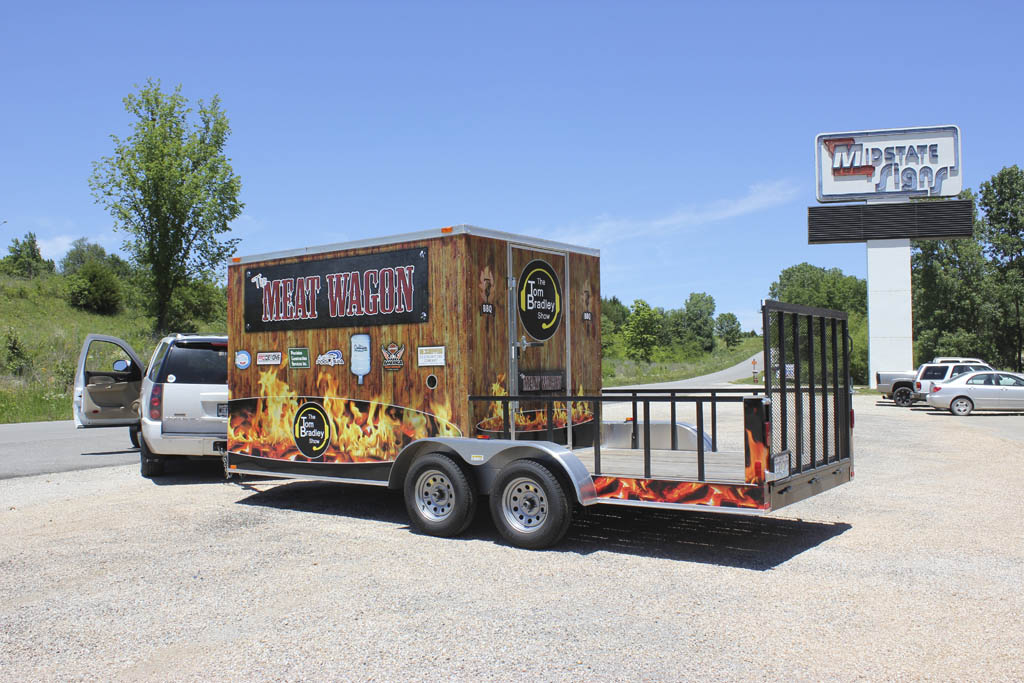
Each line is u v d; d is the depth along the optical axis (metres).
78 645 4.43
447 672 3.97
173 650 4.34
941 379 25.22
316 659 4.17
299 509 8.49
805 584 5.49
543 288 8.07
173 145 38.22
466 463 7.07
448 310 7.21
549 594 5.30
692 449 8.24
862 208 32.59
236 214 40.84
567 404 8.30
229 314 9.07
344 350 8.00
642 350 87.00
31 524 7.68
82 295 43.47
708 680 3.83
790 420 6.34
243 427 8.88
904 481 10.12
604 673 3.93
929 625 4.62
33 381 26.02
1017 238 43.34
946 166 31.70
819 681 3.81
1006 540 6.83
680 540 6.94
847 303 102.38
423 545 6.79
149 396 10.21
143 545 6.79
